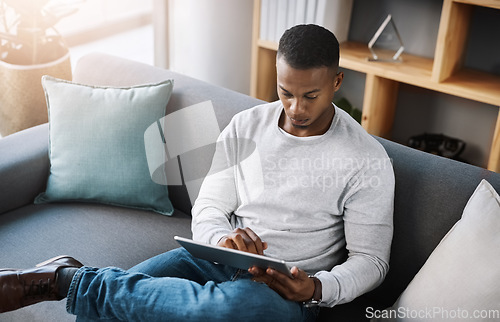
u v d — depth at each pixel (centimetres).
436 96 252
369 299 149
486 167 250
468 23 226
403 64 239
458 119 251
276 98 290
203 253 125
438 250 127
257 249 126
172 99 180
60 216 169
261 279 125
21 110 228
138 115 172
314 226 137
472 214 123
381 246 131
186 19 292
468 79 226
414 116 262
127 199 173
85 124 172
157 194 174
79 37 380
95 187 172
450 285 120
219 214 145
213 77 299
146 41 392
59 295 132
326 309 142
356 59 241
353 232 133
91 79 196
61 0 348
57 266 133
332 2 243
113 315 124
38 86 228
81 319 128
